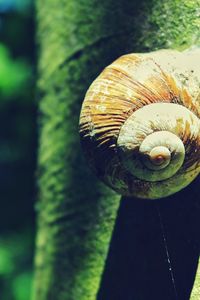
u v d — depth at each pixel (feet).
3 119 2.61
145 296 0.87
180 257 0.84
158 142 0.77
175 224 0.85
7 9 2.57
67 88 1.11
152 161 0.77
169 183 0.80
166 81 0.79
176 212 0.85
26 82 2.51
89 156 0.81
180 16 0.89
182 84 0.79
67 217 1.08
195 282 0.82
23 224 2.61
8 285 2.41
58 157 1.13
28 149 2.63
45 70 1.21
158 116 0.78
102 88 0.80
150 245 0.88
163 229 0.86
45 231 1.17
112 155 0.79
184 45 0.88
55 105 1.15
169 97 0.79
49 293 1.14
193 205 0.84
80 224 1.04
